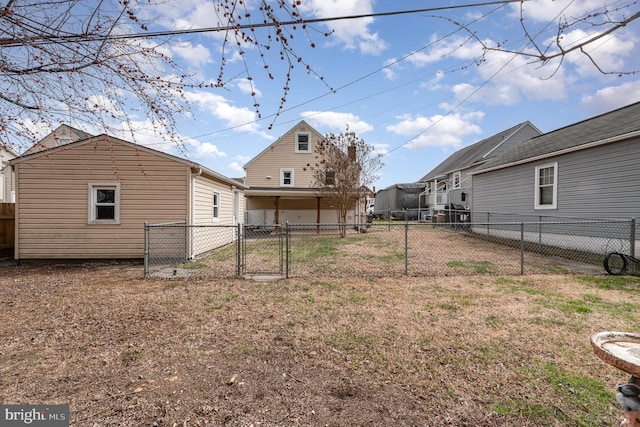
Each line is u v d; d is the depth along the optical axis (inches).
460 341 124.0
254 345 120.8
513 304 171.0
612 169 313.9
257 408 82.6
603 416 79.3
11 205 358.9
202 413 80.3
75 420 77.0
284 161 752.3
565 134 428.5
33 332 132.5
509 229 477.4
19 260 308.5
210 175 375.9
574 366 104.4
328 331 134.2
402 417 79.1
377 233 606.9
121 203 317.4
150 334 131.1
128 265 295.3
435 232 615.5
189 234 322.0
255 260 319.9
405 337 127.9
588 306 167.5
